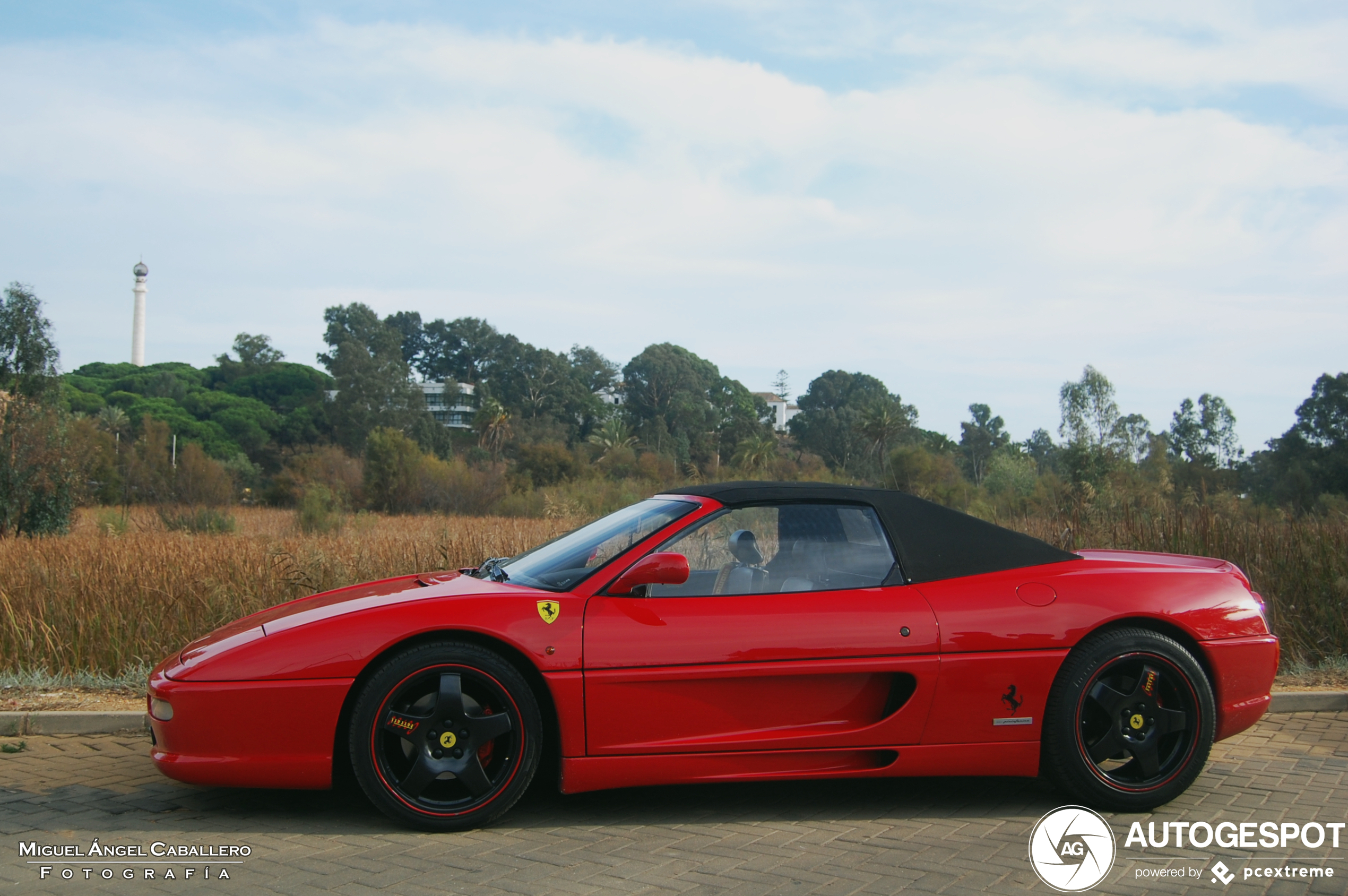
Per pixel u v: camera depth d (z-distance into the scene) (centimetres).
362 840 347
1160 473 2580
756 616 370
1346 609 700
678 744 362
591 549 404
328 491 2586
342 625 356
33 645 623
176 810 381
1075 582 396
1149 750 386
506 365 13425
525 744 355
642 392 12650
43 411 1888
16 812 377
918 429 11062
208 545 923
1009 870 325
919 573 392
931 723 376
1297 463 4122
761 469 4734
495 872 317
